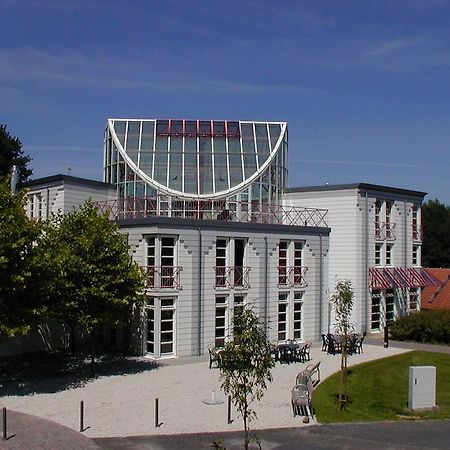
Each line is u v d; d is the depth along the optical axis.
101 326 31.08
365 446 18.61
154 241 32.81
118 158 44.59
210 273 34.34
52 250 26.16
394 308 47.16
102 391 24.70
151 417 21.08
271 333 37.00
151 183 42.56
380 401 24.50
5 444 17.86
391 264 47.16
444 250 75.75
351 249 43.94
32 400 23.11
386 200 46.75
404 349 37.16
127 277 27.98
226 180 43.94
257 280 36.47
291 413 22.02
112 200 40.84
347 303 28.61
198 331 33.50
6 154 52.75
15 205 24.30
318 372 27.84
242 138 47.00
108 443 18.23
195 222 33.69
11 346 32.97
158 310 32.25
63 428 19.56
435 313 40.78
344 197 44.25
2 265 22.23
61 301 26.31
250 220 42.03
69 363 30.80
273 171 46.09
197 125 47.06
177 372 28.69
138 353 32.97
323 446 18.50
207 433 19.42
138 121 47.38
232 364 15.82
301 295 39.06
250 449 18.08
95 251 27.56
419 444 18.92
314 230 39.75
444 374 30.45
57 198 40.03
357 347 36.69
